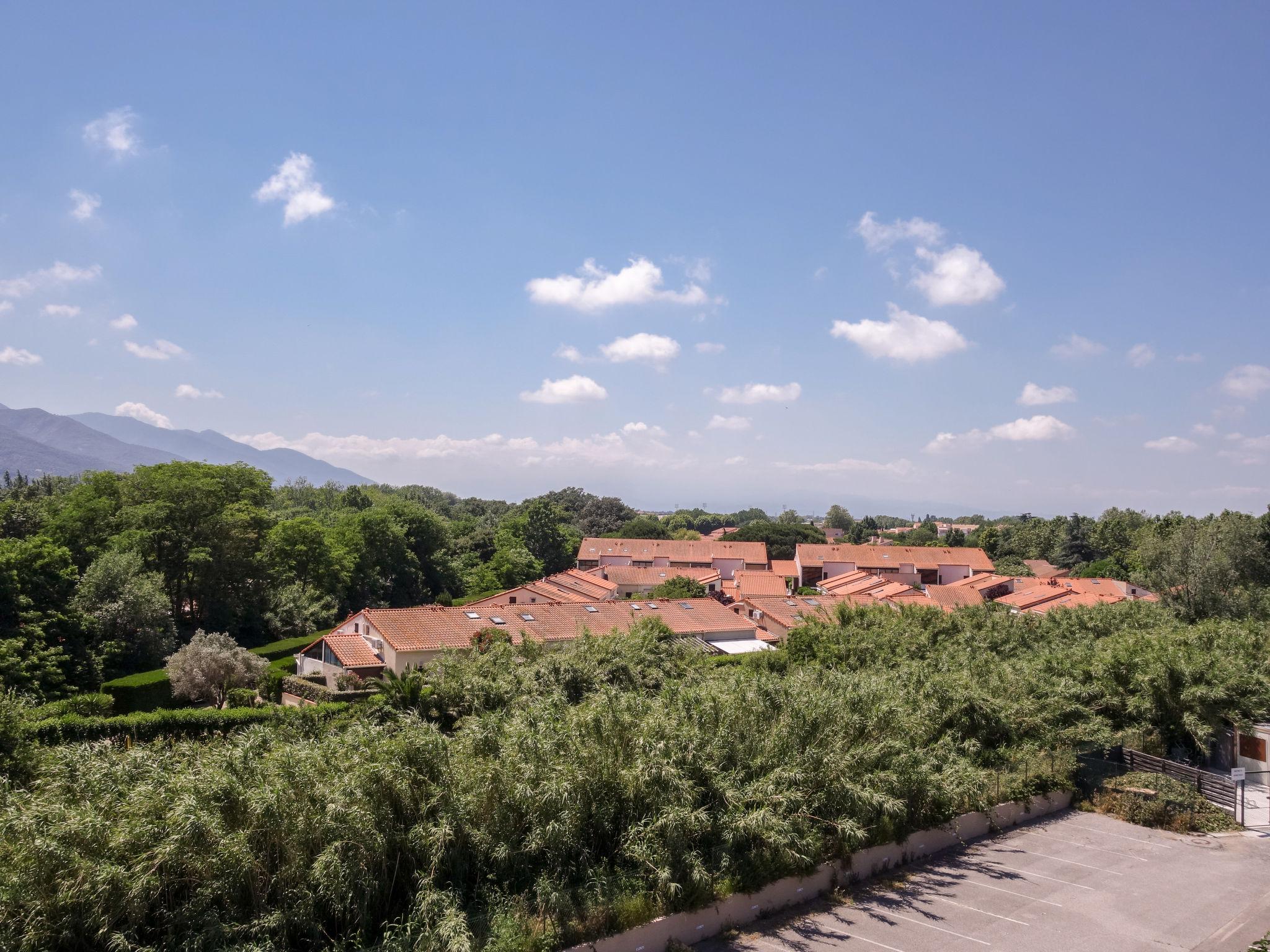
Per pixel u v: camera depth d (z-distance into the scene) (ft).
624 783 51.08
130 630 131.95
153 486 177.99
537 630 138.00
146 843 36.88
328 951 38.78
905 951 47.37
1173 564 169.89
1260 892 58.23
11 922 33.73
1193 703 87.66
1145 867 62.95
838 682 73.00
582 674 89.97
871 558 319.06
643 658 98.78
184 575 175.11
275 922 37.32
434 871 42.37
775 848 52.54
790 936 49.14
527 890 45.01
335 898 39.14
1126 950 48.67
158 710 91.25
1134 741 88.63
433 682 83.20
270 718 82.28
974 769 71.61
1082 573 326.85
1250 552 169.48
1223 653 98.12
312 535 203.10
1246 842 69.87
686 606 171.32
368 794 42.55
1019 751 79.51
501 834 45.93
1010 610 142.92
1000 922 52.01
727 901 49.93
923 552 326.85
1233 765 90.38
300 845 39.93
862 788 58.54
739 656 138.51
